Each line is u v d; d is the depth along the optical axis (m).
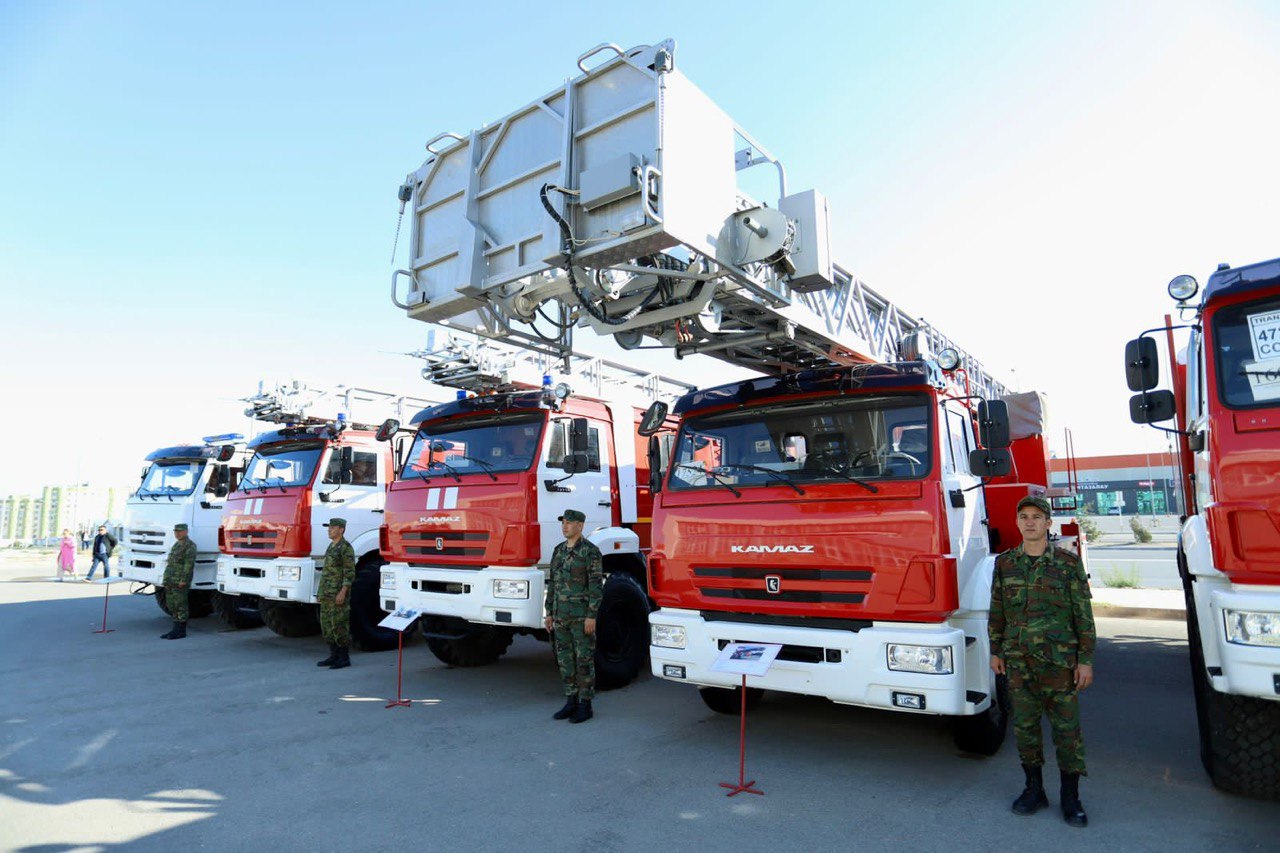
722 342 6.72
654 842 3.93
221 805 4.50
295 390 10.29
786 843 3.90
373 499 10.49
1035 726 4.23
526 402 7.51
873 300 8.10
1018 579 4.30
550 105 5.35
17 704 6.99
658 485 5.85
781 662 4.82
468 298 5.65
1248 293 3.95
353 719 6.39
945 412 5.25
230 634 11.51
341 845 3.94
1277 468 3.59
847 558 4.75
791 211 5.73
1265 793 4.21
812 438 5.36
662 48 4.75
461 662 8.70
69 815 4.37
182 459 12.66
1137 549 28.77
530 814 4.32
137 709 6.78
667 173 4.63
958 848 3.82
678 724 6.15
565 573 6.43
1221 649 3.63
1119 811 4.27
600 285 5.43
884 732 5.84
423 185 6.09
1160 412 4.35
